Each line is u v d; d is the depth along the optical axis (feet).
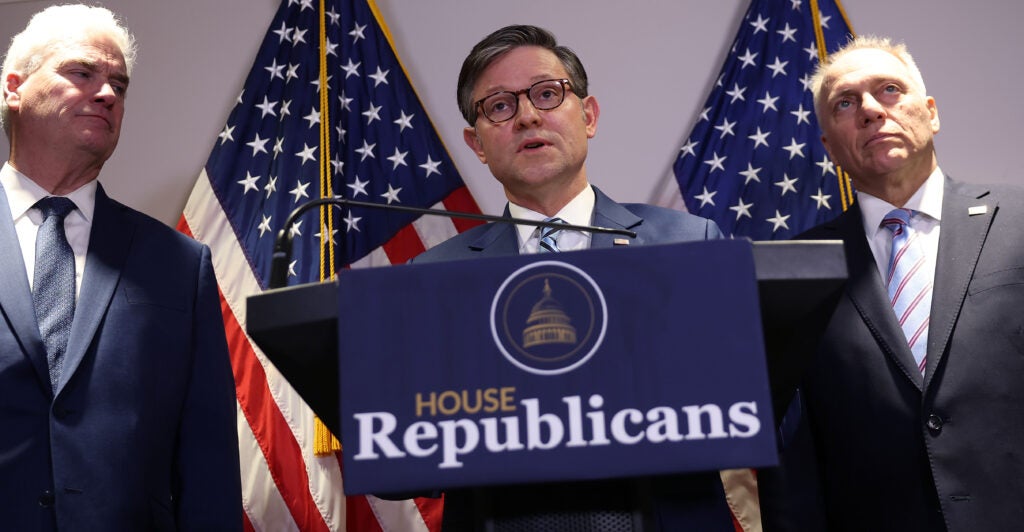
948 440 5.24
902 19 10.34
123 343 5.32
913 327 5.74
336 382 3.22
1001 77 10.03
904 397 5.50
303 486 8.88
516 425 2.67
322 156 9.91
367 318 2.77
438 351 2.74
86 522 4.81
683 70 10.43
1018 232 5.65
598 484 2.98
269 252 9.66
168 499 5.28
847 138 6.44
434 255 5.36
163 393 5.38
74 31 6.09
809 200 9.64
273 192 9.87
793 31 10.31
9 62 6.16
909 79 6.43
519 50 5.55
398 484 2.65
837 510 5.74
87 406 5.06
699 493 3.55
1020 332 5.32
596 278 2.75
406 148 10.17
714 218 9.68
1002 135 9.86
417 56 10.72
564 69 5.57
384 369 2.73
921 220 6.24
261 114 10.31
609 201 5.19
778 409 3.83
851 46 6.95
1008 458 5.11
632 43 10.57
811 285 2.81
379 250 9.76
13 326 5.11
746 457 2.60
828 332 5.92
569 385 2.68
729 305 2.70
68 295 5.42
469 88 5.67
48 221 5.69
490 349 2.73
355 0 10.69
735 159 9.87
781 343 3.18
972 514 5.05
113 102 6.06
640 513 2.90
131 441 5.09
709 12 10.59
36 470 4.87
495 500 3.00
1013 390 5.23
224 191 9.99
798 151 9.82
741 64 10.21
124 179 10.50
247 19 11.01
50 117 5.82
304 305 2.86
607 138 10.28
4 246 5.43
